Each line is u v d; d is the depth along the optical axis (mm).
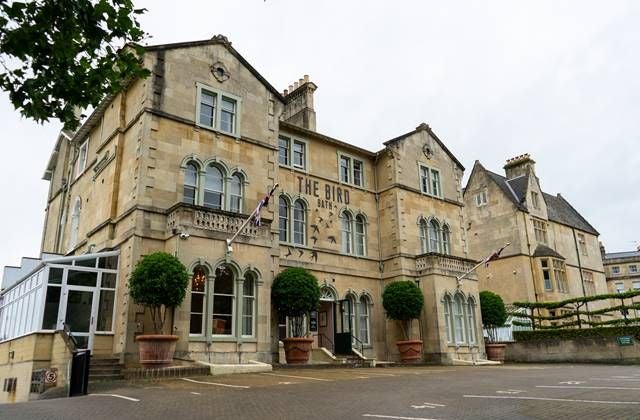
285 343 20172
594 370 18641
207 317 17375
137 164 18484
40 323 16422
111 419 7988
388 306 24516
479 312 27500
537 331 28172
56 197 29219
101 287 17984
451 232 29859
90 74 7422
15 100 7188
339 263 25406
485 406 8930
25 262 24281
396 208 27141
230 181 20672
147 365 15242
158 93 19484
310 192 25344
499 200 39125
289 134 25375
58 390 13867
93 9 7016
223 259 18109
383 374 16469
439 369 20047
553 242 40750
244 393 11156
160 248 17984
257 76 22906
